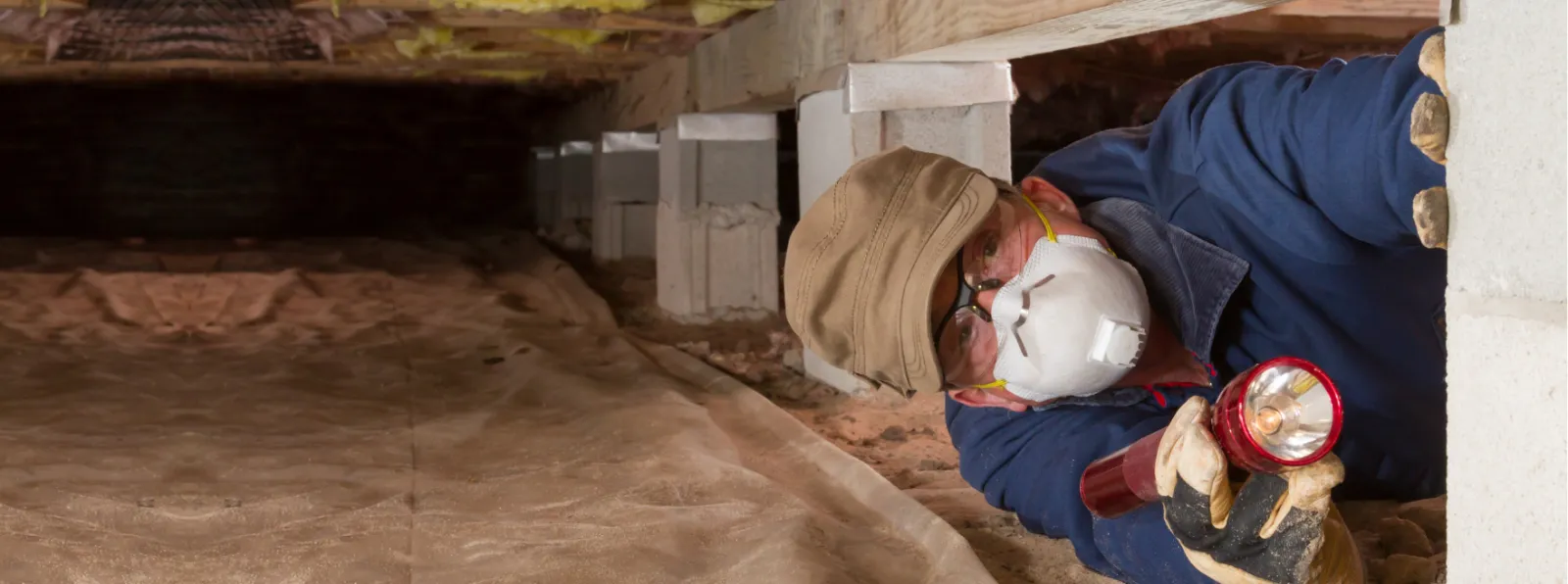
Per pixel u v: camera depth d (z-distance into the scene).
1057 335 2.18
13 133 13.23
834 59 4.73
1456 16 1.66
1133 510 2.12
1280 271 2.36
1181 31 6.81
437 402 5.11
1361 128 1.91
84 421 4.66
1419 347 2.44
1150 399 2.49
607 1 5.61
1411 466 2.53
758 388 5.41
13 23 6.70
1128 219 2.51
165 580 2.89
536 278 8.66
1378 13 5.63
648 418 4.42
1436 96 1.70
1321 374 1.67
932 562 2.85
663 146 7.54
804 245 2.40
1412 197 1.84
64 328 6.80
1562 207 1.51
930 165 2.35
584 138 10.55
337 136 13.53
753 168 7.14
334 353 6.22
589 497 3.52
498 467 3.96
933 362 2.21
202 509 3.50
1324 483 1.68
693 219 7.08
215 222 13.52
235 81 11.39
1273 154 2.16
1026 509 2.57
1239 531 1.74
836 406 4.93
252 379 5.53
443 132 13.55
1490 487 1.67
